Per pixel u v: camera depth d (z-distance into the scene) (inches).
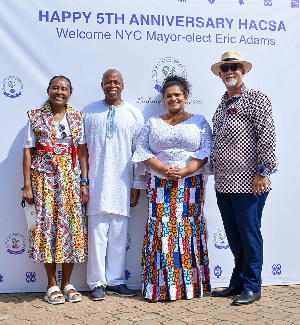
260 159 129.4
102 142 144.6
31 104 151.1
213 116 143.2
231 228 141.4
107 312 125.9
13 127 150.8
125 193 145.3
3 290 150.5
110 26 153.5
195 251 141.0
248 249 133.9
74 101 152.6
